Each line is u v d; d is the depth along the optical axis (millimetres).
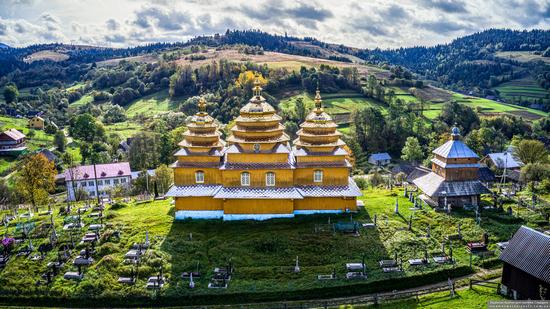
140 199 97750
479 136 161625
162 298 59938
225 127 157375
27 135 186750
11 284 63250
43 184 108562
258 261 66438
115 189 121062
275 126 81188
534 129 190750
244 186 78750
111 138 177625
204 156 79688
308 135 80750
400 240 70312
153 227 76812
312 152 80188
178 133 152375
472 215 78812
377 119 173750
